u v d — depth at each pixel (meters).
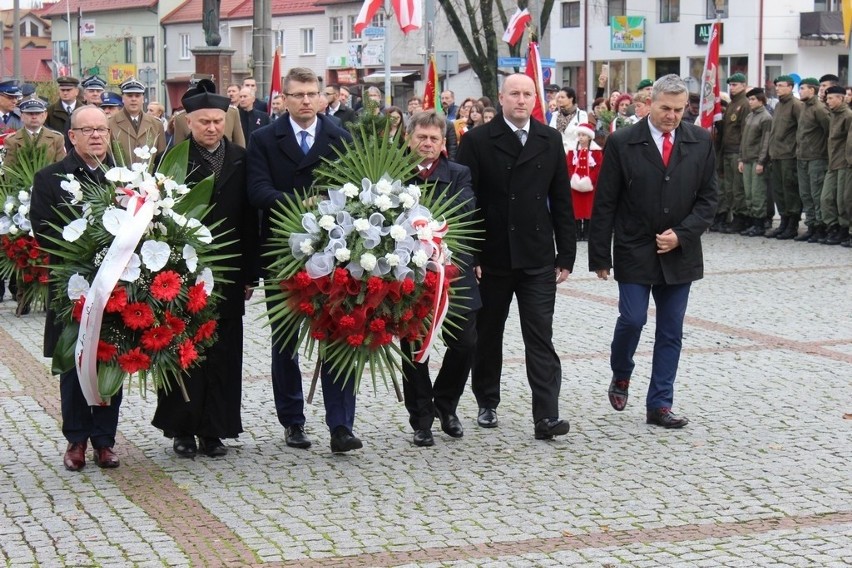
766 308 12.84
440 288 7.00
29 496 6.71
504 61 31.61
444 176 7.62
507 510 6.43
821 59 52.56
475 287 7.79
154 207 6.82
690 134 8.15
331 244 6.84
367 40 51.06
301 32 68.81
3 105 15.84
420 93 58.47
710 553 5.71
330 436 7.78
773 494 6.66
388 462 7.40
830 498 6.57
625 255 8.16
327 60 67.06
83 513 6.40
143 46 80.75
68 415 7.23
